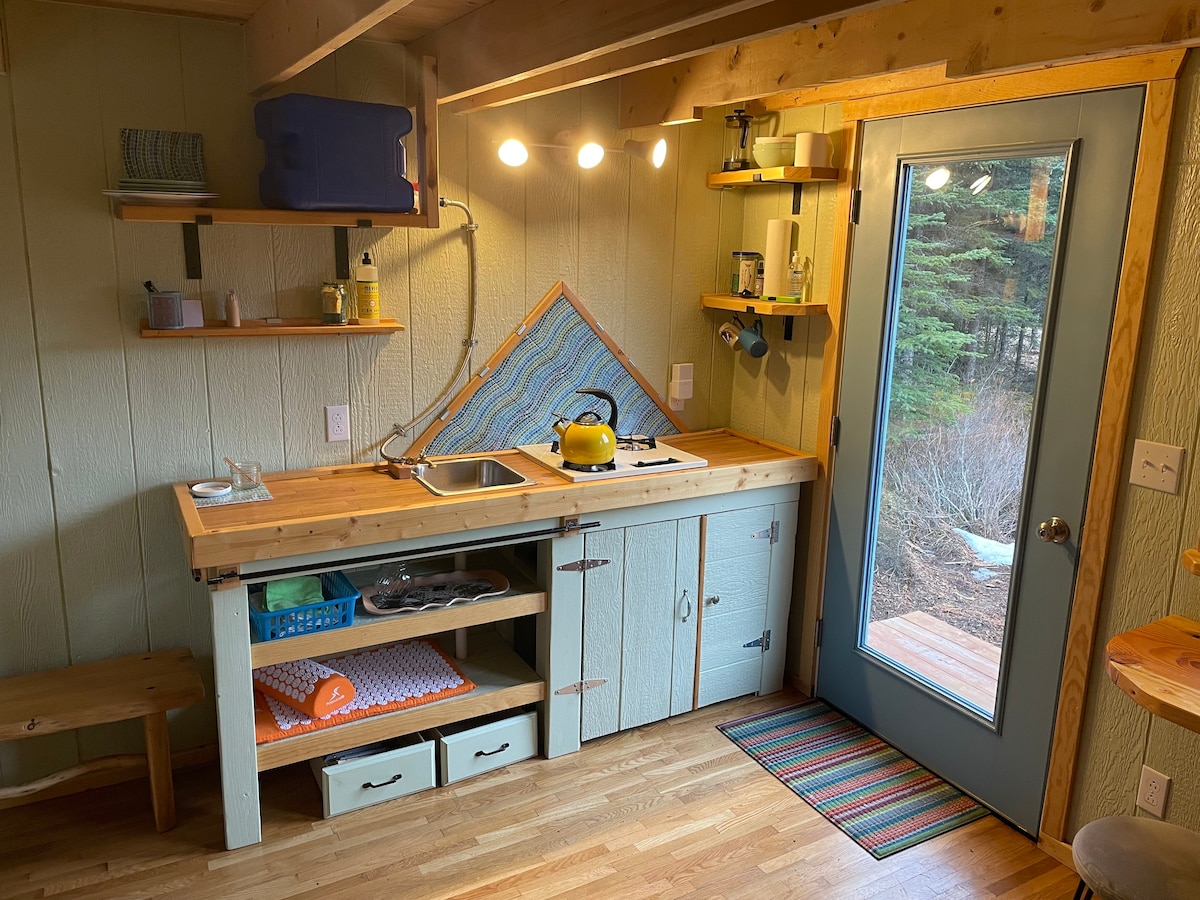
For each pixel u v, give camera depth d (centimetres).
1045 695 261
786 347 346
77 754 282
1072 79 237
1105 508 239
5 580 262
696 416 372
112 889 239
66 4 241
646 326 351
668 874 251
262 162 273
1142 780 237
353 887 242
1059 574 254
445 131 296
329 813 270
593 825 271
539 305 326
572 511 285
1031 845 268
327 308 280
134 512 275
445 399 315
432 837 263
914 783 296
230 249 273
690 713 337
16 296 249
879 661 319
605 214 332
